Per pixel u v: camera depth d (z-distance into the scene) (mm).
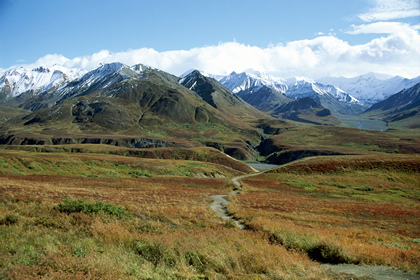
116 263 9625
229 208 31188
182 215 23281
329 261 13859
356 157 102438
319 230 21203
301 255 13875
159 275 9398
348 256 13695
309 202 45469
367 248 15672
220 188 65062
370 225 28812
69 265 8656
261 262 11297
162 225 18281
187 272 10000
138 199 31422
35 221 15367
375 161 91000
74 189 35812
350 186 73750
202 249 12000
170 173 94375
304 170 92500
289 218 28016
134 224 17266
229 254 11602
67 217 16312
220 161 151375
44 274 8086
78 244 11219
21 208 18906
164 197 35812
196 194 44875
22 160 72312
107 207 19297
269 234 17422
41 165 74188
